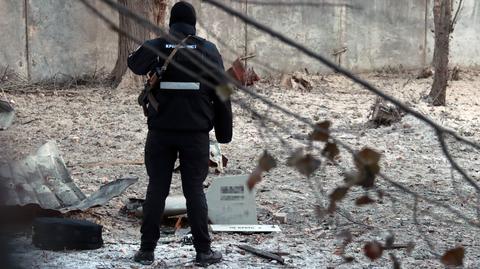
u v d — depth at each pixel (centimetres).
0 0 2027
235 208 845
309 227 855
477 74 2502
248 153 1257
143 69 672
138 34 1769
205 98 679
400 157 1248
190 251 757
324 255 755
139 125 1488
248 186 301
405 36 2506
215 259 715
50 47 2083
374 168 299
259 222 870
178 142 681
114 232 821
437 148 1324
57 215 816
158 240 780
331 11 2402
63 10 2091
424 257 748
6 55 2045
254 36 2319
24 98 1830
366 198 332
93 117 1564
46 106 1697
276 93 1908
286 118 1535
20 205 760
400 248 773
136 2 1864
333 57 2433
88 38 2111
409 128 1439
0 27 2034
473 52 2611
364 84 263
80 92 1912
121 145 1321
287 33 2373
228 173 1114
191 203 698
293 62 2375
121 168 1155
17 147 1239
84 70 2108
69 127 1459
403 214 898
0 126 1405
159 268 702
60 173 889
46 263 695
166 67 661
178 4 648
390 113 1472
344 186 314
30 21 2064
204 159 693
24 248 716
